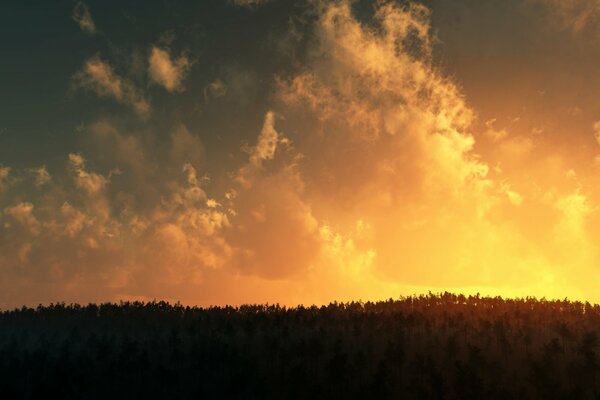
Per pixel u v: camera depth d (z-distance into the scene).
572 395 197.00
